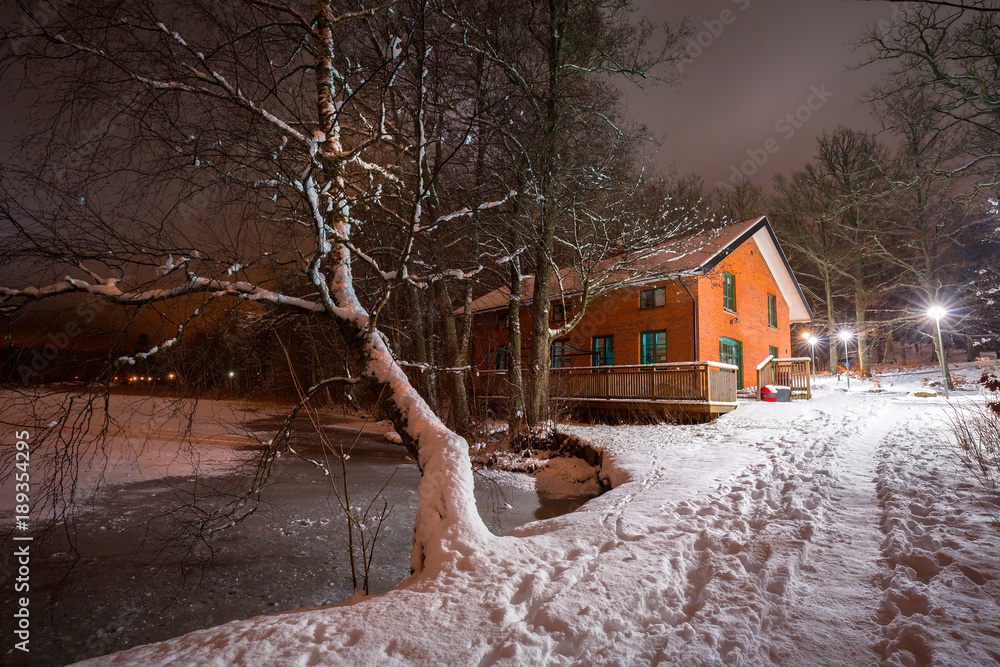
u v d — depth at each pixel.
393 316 13.01
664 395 14.58
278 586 5.15
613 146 11.84
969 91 15.06
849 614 2.91
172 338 4.65
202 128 5.02
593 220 12.71
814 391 21.55
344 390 6.11
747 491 5.95
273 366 6.60
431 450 4.66
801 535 4.23
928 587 3.07
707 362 13.67
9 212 4.19
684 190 20.95
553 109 11.19
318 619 2.98
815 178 28.72
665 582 3.47
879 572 3.44
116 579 5.28
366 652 2.60
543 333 13.59
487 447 13.62
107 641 4.09
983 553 3.52
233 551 6.13
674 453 9.25
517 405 13.49
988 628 2.59
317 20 5.80
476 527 4.11
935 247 26.70
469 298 15.61
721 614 2.92
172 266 4.52
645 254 13.82
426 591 3.30
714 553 3.99
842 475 6.50
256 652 2.62
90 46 4.76
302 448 14.20
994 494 4.92
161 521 7.30
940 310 16.20
